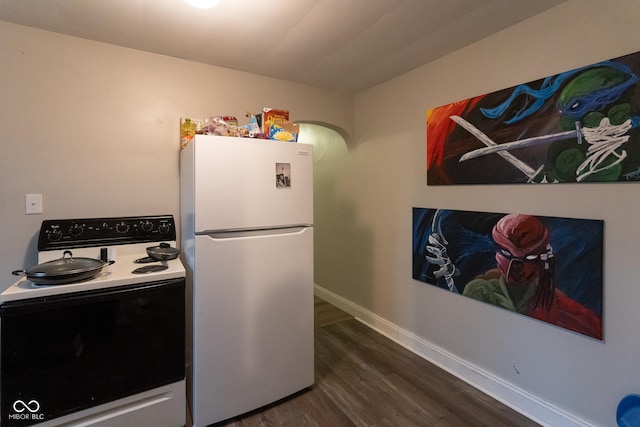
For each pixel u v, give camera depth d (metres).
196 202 1.59
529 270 1.71
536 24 1.65
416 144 2.39
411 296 2.49
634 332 1.36
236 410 1.73
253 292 1.76
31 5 1.54
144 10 1.59
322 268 3.71
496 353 1.90
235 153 1.69
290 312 1.89
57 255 1.69
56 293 1.36
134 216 2.03
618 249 1.40
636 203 1.35
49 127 1.81
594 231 1.46
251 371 1.77
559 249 1.59
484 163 1.91
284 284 1.86
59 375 1.38
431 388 2.00
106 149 1.95
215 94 2.29
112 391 1.48
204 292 1.63
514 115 1.75
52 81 1.81
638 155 1.32
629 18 1.34
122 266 1.70
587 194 1.49
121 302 1.48
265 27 1.76
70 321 1.39
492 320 1.92
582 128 1.48
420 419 1.73
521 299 1.75
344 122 2.94
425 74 2.29
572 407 1.56
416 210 2.40
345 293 3.30
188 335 1.92
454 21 1.71
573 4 1.51
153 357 1.56
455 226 2.11
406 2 1.54
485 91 1.90
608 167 1.41
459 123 2.05
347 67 2.34
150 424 1.57
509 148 1.78
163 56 2.11
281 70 2.38
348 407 1.84
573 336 1.56
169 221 2.03
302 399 1.91
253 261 1.76
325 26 1.75
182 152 2.05
